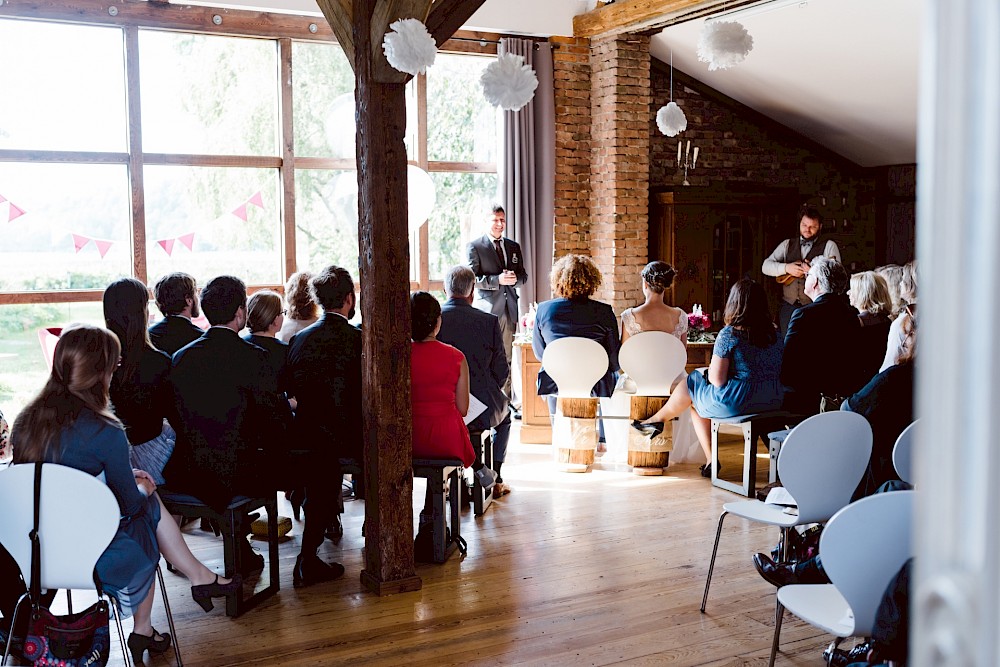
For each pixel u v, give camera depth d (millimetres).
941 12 380
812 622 2480
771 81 8398
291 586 3951
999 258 359
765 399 5207
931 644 398
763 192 8586
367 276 3711
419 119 7980
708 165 9109
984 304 366
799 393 5152
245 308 3738
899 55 7090
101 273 7020
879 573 2264
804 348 4953
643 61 8125
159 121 7090
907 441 3084
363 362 3814
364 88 3609
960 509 380
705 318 7273
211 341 3619
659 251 8516
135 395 3594
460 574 4062
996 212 359
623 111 8086
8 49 6617
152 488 3297
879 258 9602
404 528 3850
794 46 7590
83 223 6926
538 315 5801
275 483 3738
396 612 3643
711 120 9094
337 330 4051
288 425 4059
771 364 5215
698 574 4039
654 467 5809
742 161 9258
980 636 376
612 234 8180
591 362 5602
